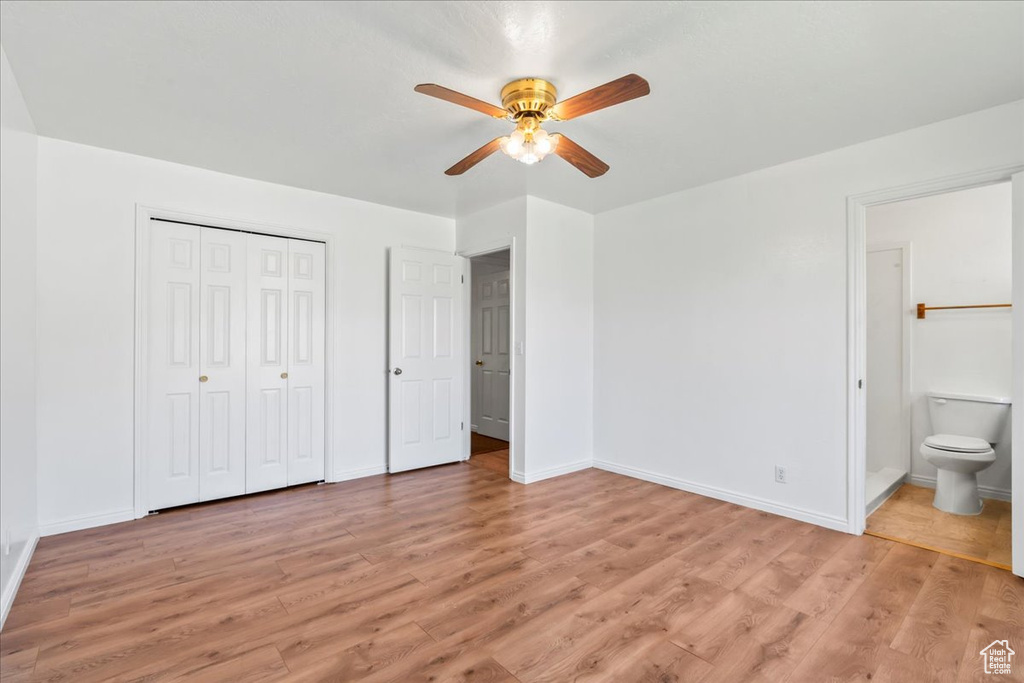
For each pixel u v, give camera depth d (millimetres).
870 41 1877
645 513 3188
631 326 4074
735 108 2412
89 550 2611
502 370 5711
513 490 3705
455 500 3469
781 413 3143
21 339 2381
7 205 2121
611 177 3420
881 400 3910
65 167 2859
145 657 1728
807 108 2416
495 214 4191
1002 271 3400
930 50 1932
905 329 3779
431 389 4410
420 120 2580
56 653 1744
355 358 4047
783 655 1754
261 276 3625
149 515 3150
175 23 1791
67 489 2861
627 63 2033
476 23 1783
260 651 1766
